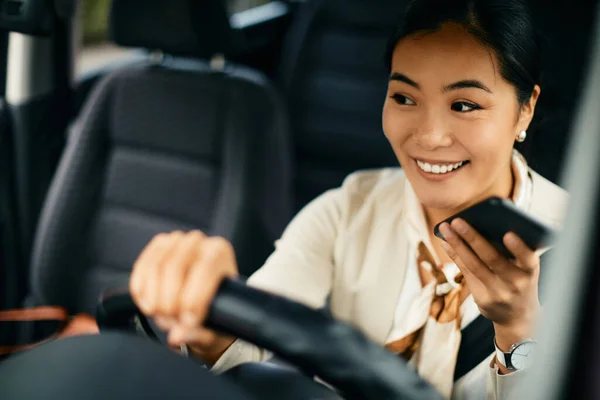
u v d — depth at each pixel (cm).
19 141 183
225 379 46
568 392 35
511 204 70
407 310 92
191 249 55
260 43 285
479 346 84
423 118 83
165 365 47
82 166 178
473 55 79
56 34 186
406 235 95
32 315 174
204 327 56
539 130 84
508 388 74
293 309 53
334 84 251
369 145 247
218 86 167
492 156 82
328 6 251
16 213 187
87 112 180
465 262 73
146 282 54
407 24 82
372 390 50
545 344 37
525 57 80
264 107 167
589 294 34
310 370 52
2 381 45
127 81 177
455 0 79
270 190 168
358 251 100
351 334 52
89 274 181
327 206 108
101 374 46
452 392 86
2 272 183
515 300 72
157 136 174
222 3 167
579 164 35
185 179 171
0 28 164
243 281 56
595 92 35
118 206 179
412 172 87
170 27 169
